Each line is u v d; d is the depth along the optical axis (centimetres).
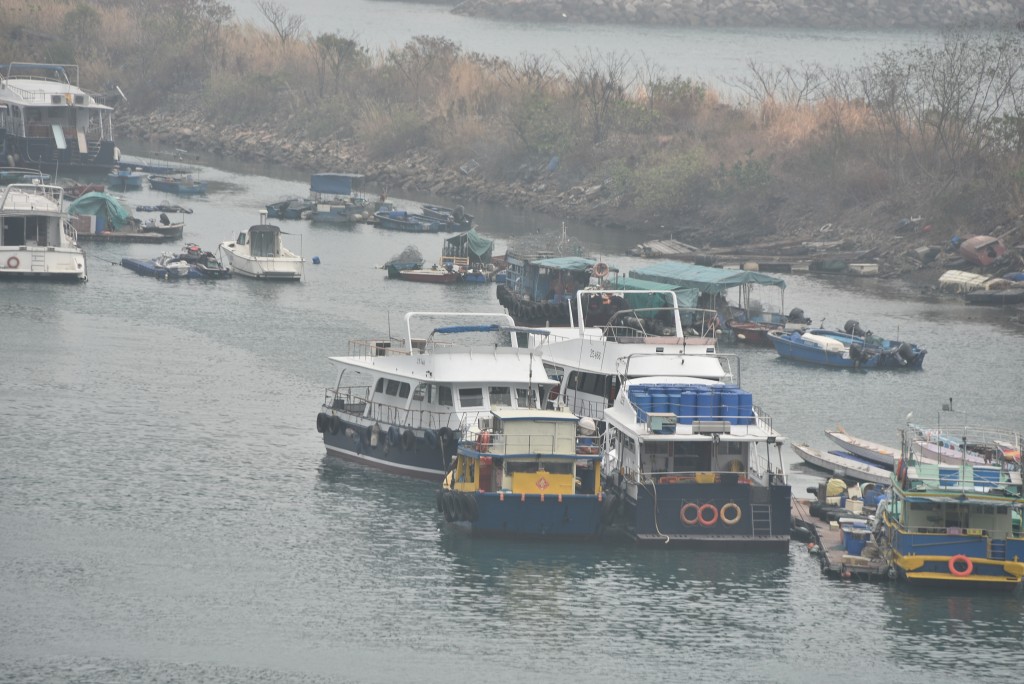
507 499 17300
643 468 17850
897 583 16550
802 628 15450
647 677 14375
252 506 18550
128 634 14988
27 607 15475
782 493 17400
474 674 14388
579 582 16412
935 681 14412
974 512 16300
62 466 19912
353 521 18100
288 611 15588
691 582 16462
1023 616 15788
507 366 19662
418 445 19412
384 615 15550
